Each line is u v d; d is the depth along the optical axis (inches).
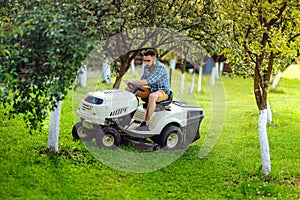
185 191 192.4
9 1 188.1
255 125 332.5
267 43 197.6
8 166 203.2
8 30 164.6
